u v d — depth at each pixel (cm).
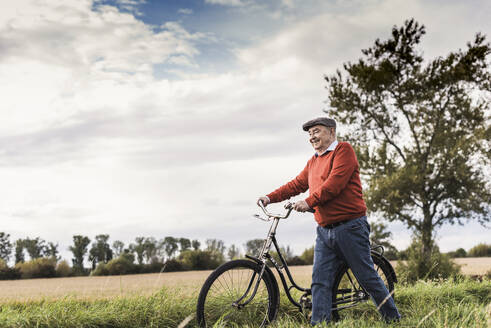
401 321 311
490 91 1283
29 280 1928
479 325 260
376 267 372
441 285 501
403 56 1343
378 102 1400
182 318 354
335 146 332
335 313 341
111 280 1481
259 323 335
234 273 331
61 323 321
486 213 1268
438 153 1318
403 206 1285
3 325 306
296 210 309
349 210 314
